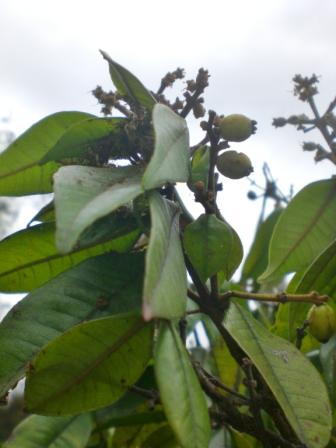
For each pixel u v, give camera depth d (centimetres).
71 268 33
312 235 43
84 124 32
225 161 35
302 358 32
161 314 25
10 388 30
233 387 53
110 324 29
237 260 36
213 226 32
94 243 36
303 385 31
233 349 35
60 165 36
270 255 43
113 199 27
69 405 30
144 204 34
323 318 36
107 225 35
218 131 34
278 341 33
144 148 33
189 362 26
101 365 30
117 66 33
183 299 27
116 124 33
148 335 29
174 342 26
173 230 29
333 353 42
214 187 34
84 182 28
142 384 46
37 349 31
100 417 46
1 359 31
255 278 60
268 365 32
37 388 30
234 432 44
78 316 32
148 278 25
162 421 47
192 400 25
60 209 26
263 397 35
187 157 30
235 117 34
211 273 32
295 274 43
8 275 38
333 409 42
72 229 25
